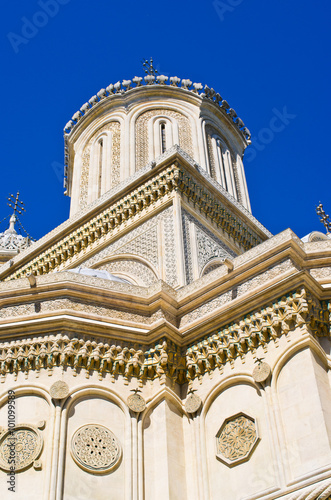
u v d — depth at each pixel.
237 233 31.42
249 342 18.48
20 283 20.23
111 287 20.38
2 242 46.22
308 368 16.95
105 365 18.80
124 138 35.31
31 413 17.58
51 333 18.83
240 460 16.91
